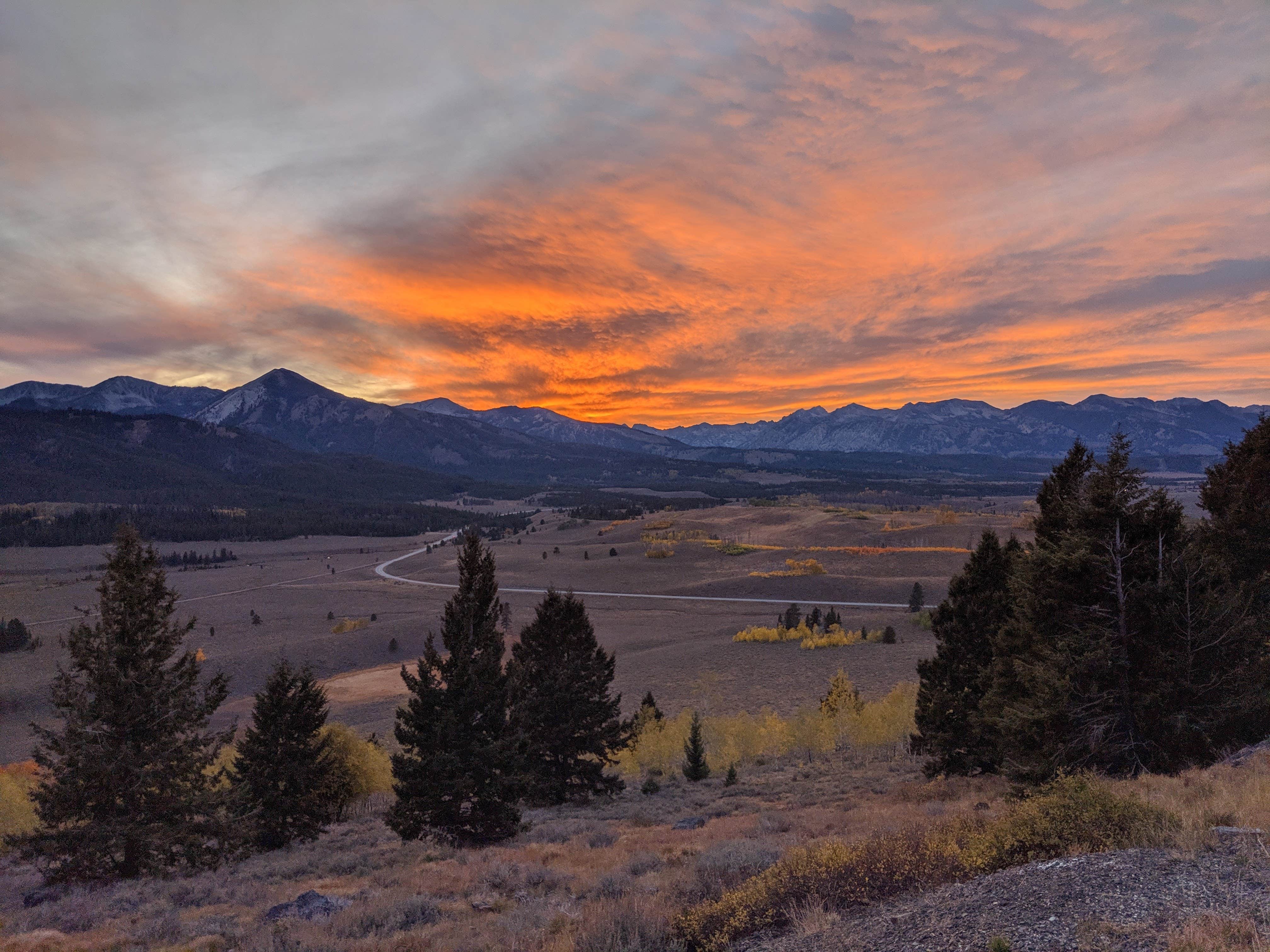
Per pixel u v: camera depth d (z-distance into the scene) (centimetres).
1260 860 783
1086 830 959
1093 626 1955
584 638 3788
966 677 2848
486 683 2605
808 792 3170
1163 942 622
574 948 1017
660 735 5091
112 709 2172
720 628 14250
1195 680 1869
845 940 809
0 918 1571
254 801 2833
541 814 3222
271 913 1493
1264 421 2648
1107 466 2070
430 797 2455
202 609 19925
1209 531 2552
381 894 1566
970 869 966
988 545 2912
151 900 1731
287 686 3050
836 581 19075
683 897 1198
